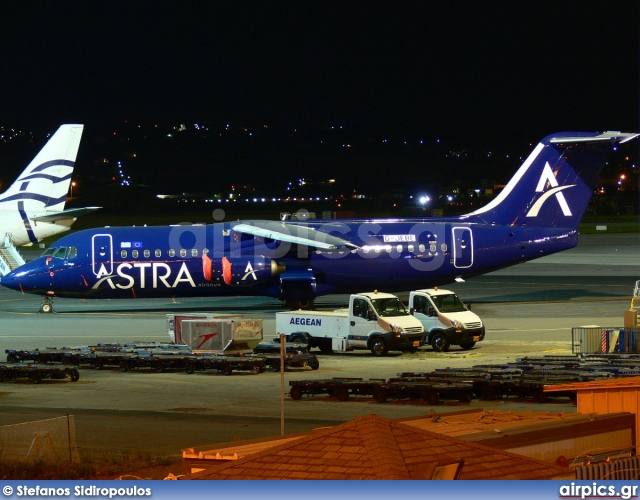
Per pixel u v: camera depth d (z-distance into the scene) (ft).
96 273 202.28
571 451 61.11
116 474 76.64
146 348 145.89
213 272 200.95
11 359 145.89
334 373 132.36
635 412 70.79
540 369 122.72
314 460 41.75
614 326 178.50
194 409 108.88
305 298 202.69
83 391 122.62
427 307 154.10
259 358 136.46
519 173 207.21
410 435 43.96
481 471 41.65
